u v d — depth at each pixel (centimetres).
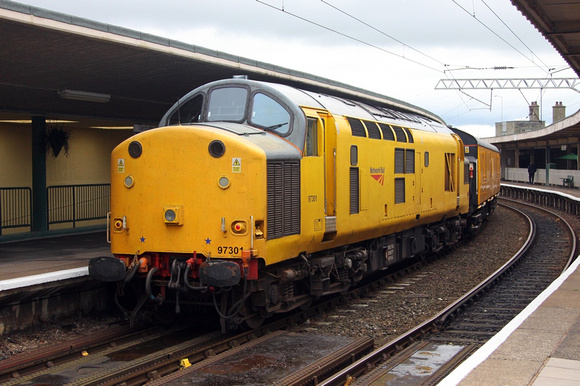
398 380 718
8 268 986
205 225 827
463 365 627
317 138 976
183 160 841
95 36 895
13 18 799
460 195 1812
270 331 933
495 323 1014
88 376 715
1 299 830
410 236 1462
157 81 1255
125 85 1275
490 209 2853
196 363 774
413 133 1390
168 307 959
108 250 1242
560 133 3662
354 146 1076
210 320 998
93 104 1466
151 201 859
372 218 1152
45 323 920
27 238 1466
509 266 1545
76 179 1780
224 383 698
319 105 1012
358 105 1214
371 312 1083
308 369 716
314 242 959
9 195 1570
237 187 814
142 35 963
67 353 795
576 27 1214
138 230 866
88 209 1806
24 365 736
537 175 4881
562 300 948
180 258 855
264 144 855
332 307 1118
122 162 880
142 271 862
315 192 957
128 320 971
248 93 953
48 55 992
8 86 1192
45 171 1554
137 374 715
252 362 775
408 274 1511
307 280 1017
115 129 1925
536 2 1091
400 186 1302
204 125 870
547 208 3394
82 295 979
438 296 1233
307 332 942
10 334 866
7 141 1587
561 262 1686
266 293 874
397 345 846
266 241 828
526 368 618
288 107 933
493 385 569
